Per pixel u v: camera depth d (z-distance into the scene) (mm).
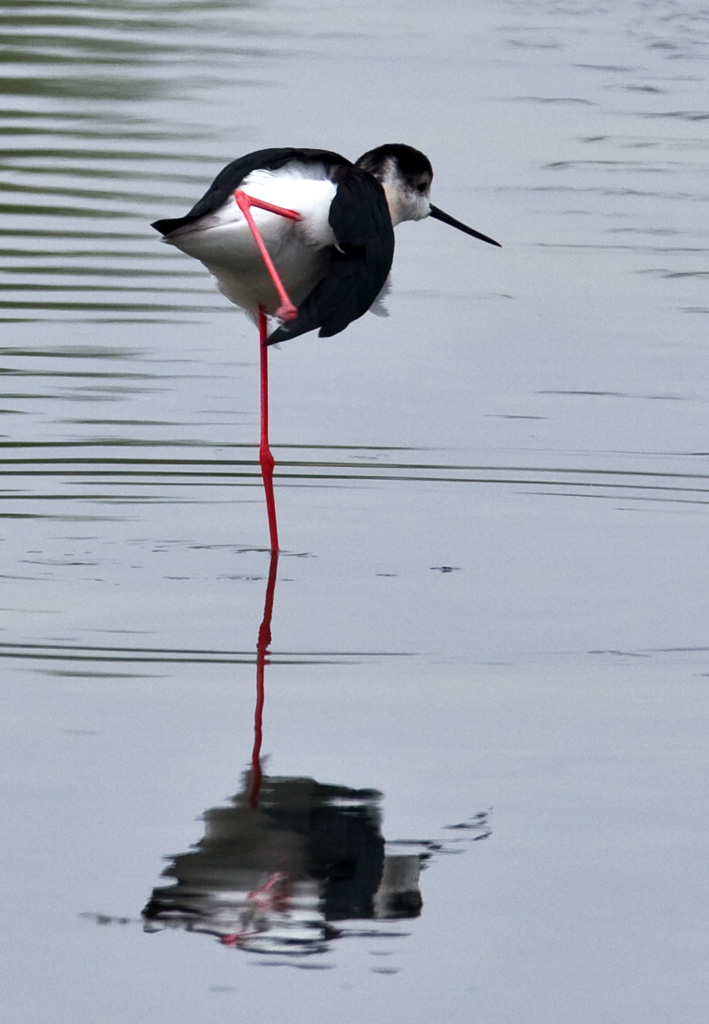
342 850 6301
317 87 23547
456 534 11125
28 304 16141
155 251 17969
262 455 10914
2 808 6598
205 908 5914
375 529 11242
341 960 5621
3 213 18609
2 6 28438
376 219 9836
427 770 7082
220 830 6430
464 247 18625
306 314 9656
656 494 12023
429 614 9344
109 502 11688
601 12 29234
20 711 7668
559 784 6957
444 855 6301
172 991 5414
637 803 6789
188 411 13641
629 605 9539
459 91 23625
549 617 9305
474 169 20531
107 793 6762
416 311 16609
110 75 24125
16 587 9727
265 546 10820
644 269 17844
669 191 20188
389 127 21562
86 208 18766
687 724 7652
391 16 28719
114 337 15438
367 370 14867
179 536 11000
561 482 12289
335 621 9188
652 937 5797
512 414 13680
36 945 5648
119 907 5879
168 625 9047
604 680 8258
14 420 13250
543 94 23688
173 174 19750
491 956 5656
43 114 22234
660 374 14742
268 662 8461
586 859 6316
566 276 17656
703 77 24922
